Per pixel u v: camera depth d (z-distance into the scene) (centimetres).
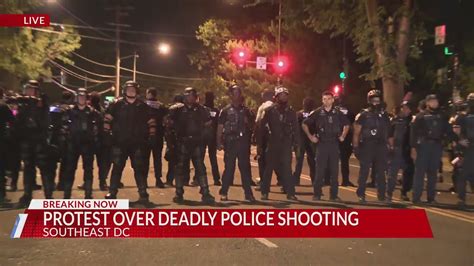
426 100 1069
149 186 1214
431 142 1033
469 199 1132
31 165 964
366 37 2266
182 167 1023
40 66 3291
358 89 3541
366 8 2272
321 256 683
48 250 699
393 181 1059
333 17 2395
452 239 775
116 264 642
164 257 671
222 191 1022
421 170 1038
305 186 1249
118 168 977
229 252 695
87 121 982
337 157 1036
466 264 658
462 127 1020
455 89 2269
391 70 2225
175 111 1006
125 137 955
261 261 658
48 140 984
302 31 3497
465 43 2578
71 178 998
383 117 1027
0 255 676
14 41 2967
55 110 1007
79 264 641
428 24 2736
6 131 980
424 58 2934
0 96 988
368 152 1023
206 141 1014
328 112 1033
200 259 664
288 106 1035
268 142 1040
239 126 1009
